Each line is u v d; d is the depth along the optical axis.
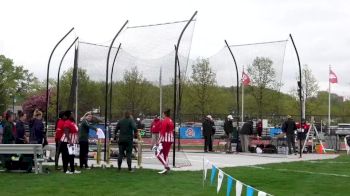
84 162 17.77
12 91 81.75
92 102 23.08
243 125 28.00
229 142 28.48
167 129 16.48
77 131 17.22
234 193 12.02
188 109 45.78
